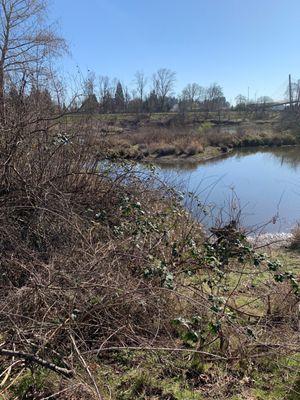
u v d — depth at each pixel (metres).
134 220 4.80
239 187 17.14
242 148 38.44
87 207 5.15
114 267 3.81
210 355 3.28
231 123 61.06
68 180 5.32
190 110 68.81
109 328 3.23
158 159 28.12
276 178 19.92
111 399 2.82
